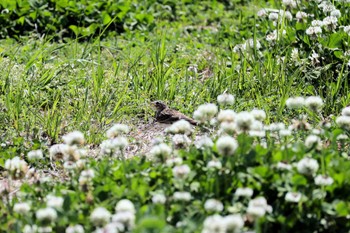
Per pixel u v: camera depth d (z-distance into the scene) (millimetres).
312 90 12031
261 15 14578
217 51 14820
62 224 6617
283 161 7316
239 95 12086
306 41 12852
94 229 6777
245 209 6871
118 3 17578
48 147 10414
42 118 11117
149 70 13359
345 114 8359
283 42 13172
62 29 16719
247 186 7125
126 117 11500
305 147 7719
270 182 7129
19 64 13406
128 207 6465
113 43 15727
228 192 7113
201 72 13859
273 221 6770
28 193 7820
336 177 7004
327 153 7535
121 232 6422
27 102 11820
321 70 12242
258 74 12523
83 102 11680
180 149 8023
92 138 10641
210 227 5840
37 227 6688
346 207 6637
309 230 6840
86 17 17047
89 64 13500
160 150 7551
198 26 17906
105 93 11953
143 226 5977
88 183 7422
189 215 6797
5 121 11102
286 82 12234
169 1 19000
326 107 11453
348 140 9070
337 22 13289
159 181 7383
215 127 10547
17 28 16562
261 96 11883
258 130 7984
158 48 13688
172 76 12758
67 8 16953
